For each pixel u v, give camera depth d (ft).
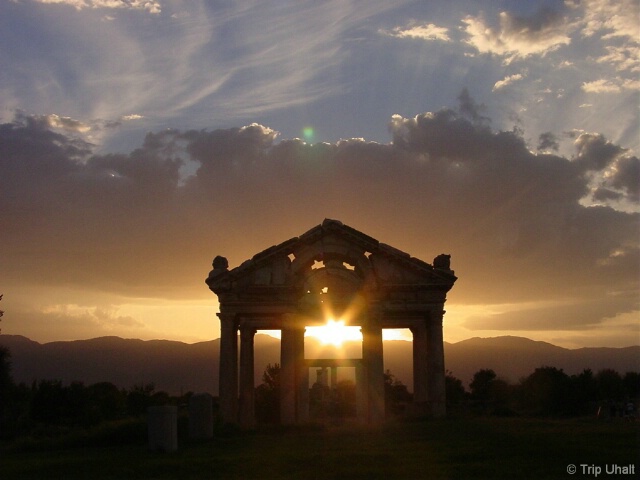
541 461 116.57
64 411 306.35
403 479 103.65
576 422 203.21
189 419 164.14
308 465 117.39
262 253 221.87
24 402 325.83
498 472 107.76
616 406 267.39
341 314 223.10
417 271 223.30
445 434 163.12
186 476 109.50
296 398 221.05
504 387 460.14
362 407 222.69
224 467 116.06
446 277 222.89
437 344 221.66
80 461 127.95
